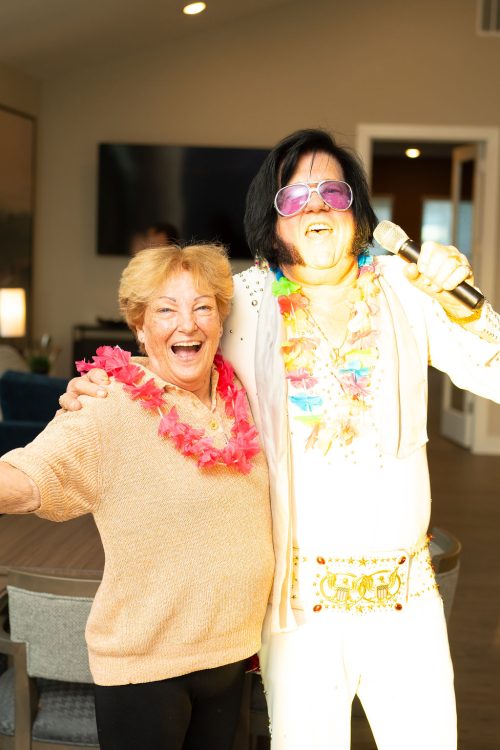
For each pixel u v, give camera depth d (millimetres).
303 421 1654
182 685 1540
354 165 1717
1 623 2051
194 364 1602
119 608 1522
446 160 15148
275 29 7590
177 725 1545
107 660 1532
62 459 1440
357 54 7621
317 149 1696
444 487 6445
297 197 1654
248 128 7637
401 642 1632
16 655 1918
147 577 1512
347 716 1639
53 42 6727
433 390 12164
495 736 2809
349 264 1730
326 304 1737
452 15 7609
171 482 1508
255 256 1794
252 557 1550
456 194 8797
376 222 1750
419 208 15258
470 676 3256
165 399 1569
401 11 7605
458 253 1485
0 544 2383
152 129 7629
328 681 1617
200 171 7539
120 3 6250
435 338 1734
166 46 7570
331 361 1690
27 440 4535
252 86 7613
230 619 1537
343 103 7652
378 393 1671
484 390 1705
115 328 7477
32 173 7457
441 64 7641
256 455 1624
